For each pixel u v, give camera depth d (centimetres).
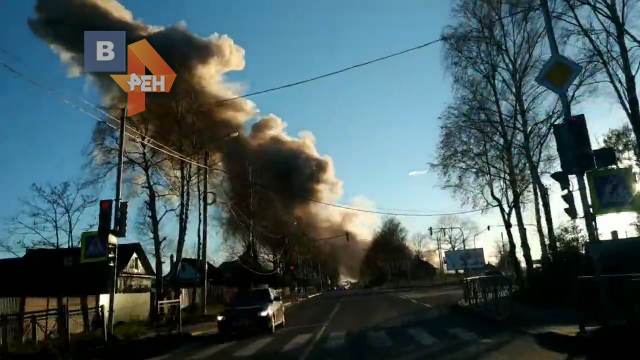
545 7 1562
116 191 2114
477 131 3278
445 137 3353
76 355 1784
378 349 1452
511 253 3319
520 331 1638
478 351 1296
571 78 1438
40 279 4278
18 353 1752
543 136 3106
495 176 3388
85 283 4216
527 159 3091
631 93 2430
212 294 5816
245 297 2355
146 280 5906
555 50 1516
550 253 2692
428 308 3045
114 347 1911
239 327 2142
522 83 3128
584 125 1280
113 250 2036
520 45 3080
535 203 3272
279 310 2417
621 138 3428
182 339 2200
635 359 1038
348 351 1450
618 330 1235
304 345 1656
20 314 1991
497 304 2138
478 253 8419
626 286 1270
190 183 3797
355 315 2917
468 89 3219
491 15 3083
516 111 3180
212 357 1536
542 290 2533
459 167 3431
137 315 3572
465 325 1961
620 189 1248
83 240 1995
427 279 12512
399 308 3234
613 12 2434
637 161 3341
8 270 4397
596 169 1263
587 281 1369
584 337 1300
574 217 1318
